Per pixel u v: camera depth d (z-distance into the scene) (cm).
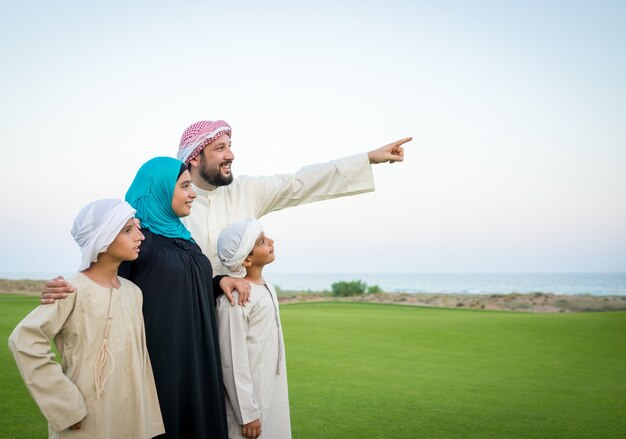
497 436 452
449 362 795
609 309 2481
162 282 304
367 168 408
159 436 294
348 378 671
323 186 408
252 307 337
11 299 1777
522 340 1013
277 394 349
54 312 263
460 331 1127
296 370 717
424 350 896
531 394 601
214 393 307
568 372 730
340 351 875
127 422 280
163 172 320
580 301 2864
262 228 350
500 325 1227
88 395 268
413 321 1320
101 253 281
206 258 332
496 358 832
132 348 283
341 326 1203
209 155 362
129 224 284
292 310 1780
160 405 294
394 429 467
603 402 567
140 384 282
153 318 300
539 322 1280
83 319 272
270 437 345
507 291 9950
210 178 365
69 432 265
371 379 668
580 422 494
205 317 312
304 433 454
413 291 9869
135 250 288
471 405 550
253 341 338
